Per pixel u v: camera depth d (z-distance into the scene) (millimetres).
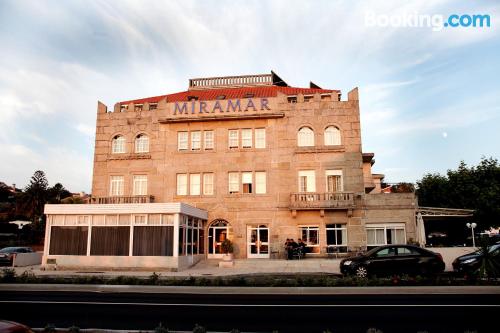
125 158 33781
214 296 14625
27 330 5820
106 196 33500
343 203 30172
